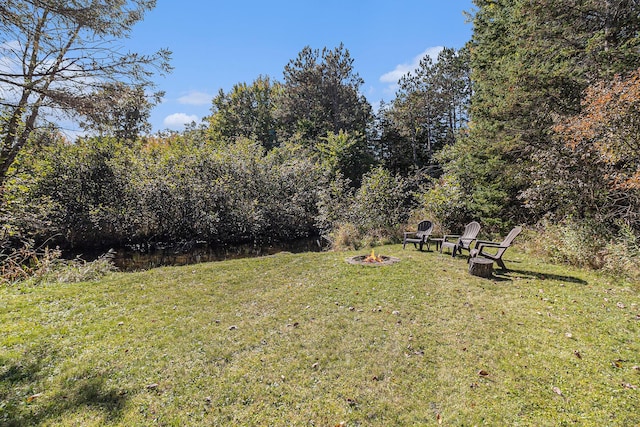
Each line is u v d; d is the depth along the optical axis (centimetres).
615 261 625
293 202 1608
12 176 767
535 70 913
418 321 464
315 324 466
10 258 777
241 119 3634
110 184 1339
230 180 1462
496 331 427
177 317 506
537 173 870
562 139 801
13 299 589
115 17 564
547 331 422
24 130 676
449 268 741
